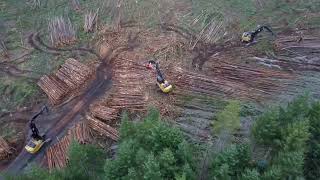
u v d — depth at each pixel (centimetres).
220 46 3666
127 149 2109
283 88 3206
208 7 4119
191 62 3506
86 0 4322
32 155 2903
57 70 3503
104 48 3672
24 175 2208
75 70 3428
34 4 4284
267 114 2291
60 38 3800
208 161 2244
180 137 2166
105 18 4047
